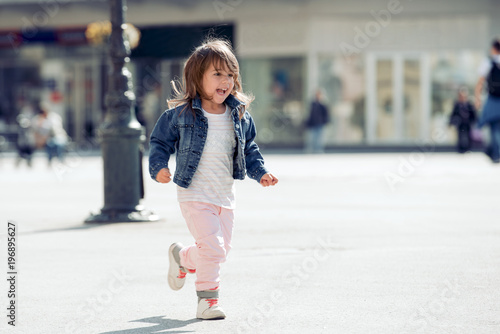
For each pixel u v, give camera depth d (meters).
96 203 21.52
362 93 52.50
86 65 56.81
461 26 51.25
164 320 8.53
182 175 8.60
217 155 8.66
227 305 9.18
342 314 8.64
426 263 11.66
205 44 8.72
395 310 8.80
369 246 13.30
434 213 17.84
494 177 27.81
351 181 27.27
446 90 51.81
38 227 16.31
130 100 17.16
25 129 39.34
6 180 30.84
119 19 17.22
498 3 50.09
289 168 34.28
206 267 8.52
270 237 14.42
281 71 53.03
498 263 11.59
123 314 8.84
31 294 9.94
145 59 52.84
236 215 17.86
